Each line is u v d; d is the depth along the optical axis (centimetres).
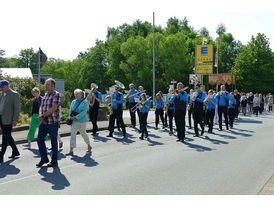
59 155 800
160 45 5294
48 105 679
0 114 734
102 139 1077
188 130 1345
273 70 4916
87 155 795
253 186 522
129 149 878
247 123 1666
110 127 1145
